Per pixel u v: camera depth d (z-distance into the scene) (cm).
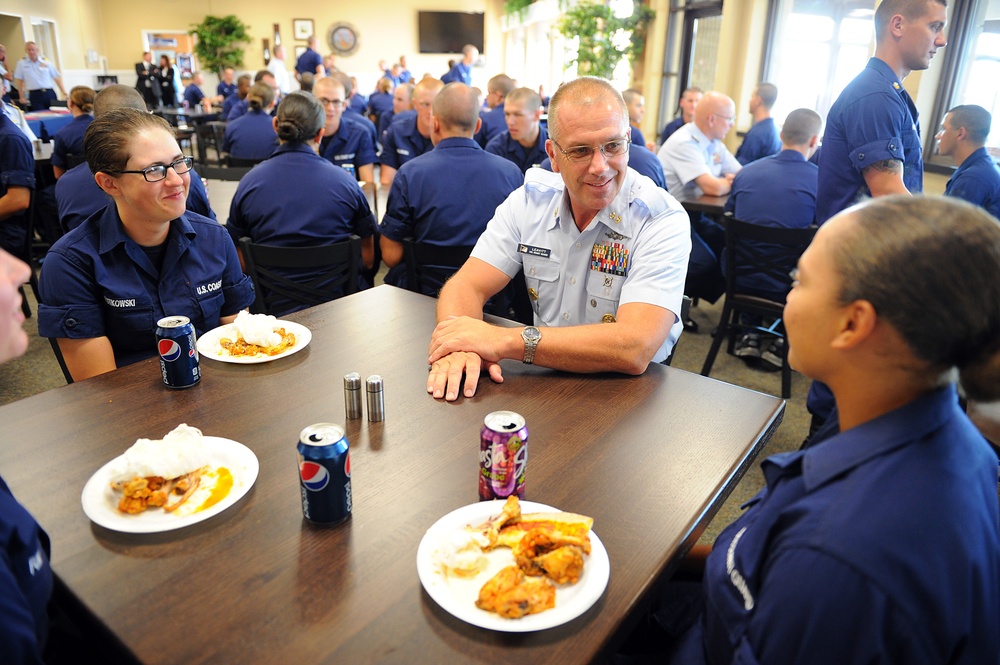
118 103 291
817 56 573
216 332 156
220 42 1413
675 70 815
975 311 58
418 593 80
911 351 62
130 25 1436
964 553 59
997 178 269
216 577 82
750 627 65
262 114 484
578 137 150
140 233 160
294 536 89
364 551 87
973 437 67
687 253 160
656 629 108
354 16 1506
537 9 1231
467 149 265
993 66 410
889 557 57
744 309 291
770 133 497
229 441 108
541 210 175
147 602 77
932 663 58
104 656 79
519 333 140
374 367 142
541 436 116
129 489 94
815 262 67
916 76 439
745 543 74
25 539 71
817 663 60
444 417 122
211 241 175
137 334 165
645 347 140
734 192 327
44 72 991
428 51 1553
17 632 62
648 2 827
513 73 1522
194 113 1042
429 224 264
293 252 223
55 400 126
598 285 170
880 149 213
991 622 61
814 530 62
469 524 90
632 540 90
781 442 255
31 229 360
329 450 87
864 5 518
